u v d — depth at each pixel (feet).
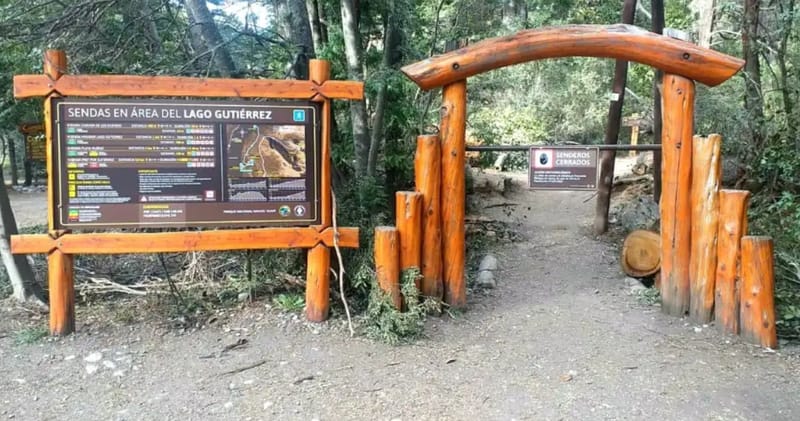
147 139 13.65
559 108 46.42
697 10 39.52
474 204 30.66
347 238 14.67
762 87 27.86
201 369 12.25
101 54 19.99
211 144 13.93
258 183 14.24
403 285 14.58
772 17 28.35
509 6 34.37
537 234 25.07
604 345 13.70
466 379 11.93
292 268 16.99
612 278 18.93
